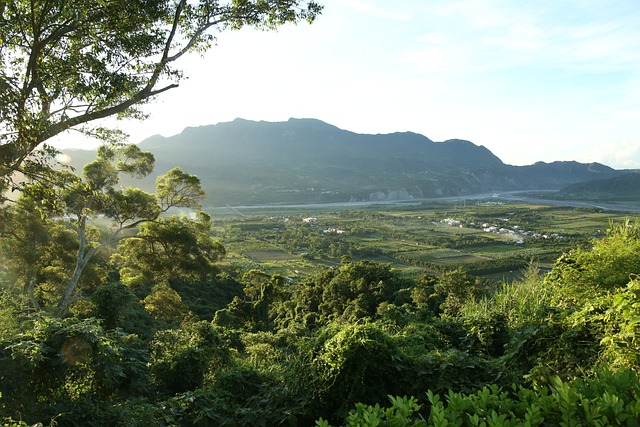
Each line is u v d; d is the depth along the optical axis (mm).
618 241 7062
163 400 6805
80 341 4914
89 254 18062
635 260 6523
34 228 17750
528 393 2494
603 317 4148
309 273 68625
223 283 45156
